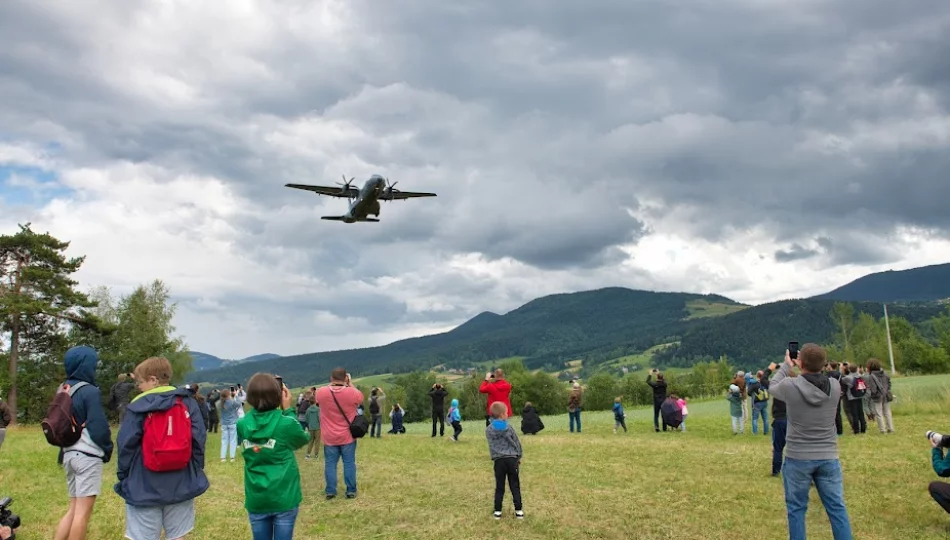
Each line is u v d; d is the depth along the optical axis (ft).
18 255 144.97
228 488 38.42
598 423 84.69
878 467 37.60
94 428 20.42
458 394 344.08
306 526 28.07
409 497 33.91
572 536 25.76
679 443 54.85
